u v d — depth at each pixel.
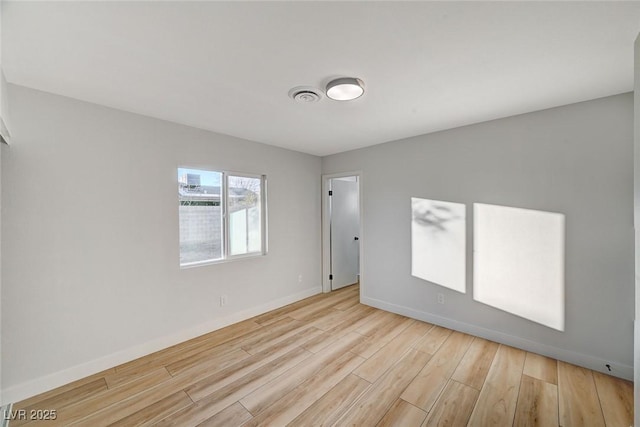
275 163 3.74
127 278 2.41
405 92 2.06
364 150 3.82
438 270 3.12
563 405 1.82
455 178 2.96
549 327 2.41
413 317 3.36
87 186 2.20
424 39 1.44
